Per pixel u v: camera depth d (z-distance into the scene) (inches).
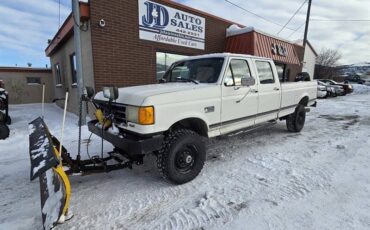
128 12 312.8
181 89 139.1
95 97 162.2
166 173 132.9
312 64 930.1
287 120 253.9
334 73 1667.1
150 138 124.8
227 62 165.2
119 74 314.7
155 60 352.2
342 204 114.8
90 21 283.1
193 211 112.0
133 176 152.2
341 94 807.7
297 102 249.0
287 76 616.4
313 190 129.0
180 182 138.3
